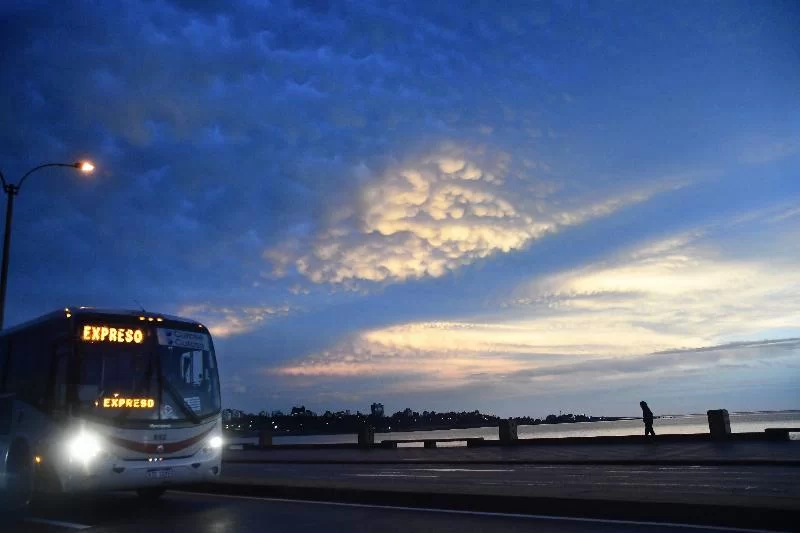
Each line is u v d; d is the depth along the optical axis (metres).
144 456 12.30
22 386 13.80
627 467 20.59
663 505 9.84
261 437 46.09
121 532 10.82
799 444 24.12
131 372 12.80
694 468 19.30
